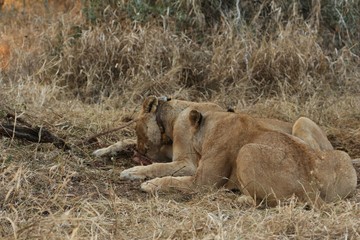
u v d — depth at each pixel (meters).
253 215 8.27
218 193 9.32
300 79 15.60
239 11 17.17
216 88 15.80
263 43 16.20
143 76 15.44
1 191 8.64
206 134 10.10
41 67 15.66
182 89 15.32
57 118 12.53
